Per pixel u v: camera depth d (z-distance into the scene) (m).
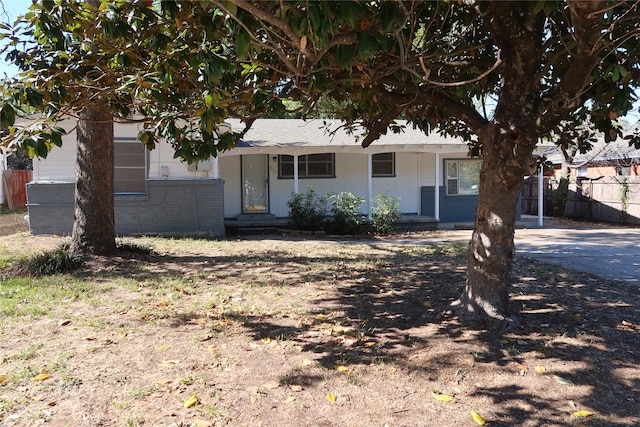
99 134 8.37
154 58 4.11
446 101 4.80
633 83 4.32
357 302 5.69
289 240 12.36
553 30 4.63
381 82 4.72
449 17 4.83
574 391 3.38
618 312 5.23
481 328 4.61
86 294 6.11
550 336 4.40
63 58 4.35
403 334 4.53
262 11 2.44
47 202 12.20
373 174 16.23
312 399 3.30
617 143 21.97
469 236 13.23
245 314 5.24
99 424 2.99
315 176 15.92
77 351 4.16
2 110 3.72
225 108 4.12
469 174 16.75
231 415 3.09
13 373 3.68
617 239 12.33
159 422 3.00
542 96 4.54
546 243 11.58
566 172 19.48
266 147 13.93
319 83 3.56
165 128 4.83
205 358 4.00
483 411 3.13
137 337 4.52
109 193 8.62
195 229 12.96
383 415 3.09
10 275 7.25
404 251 10.12
